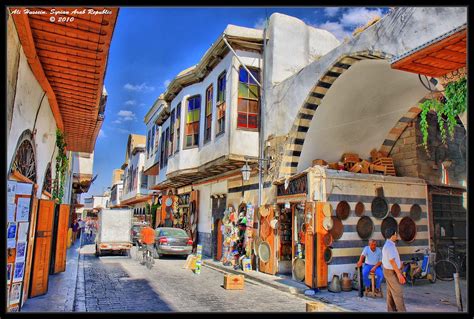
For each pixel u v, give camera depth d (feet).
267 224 38.34
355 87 33.50
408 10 22.90
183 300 26.16
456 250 36.09
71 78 24.09
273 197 38.14
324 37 46.03
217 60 48.14
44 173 28.25
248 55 44.19
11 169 17.20
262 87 42.19
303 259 32.78
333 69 31.27
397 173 39.34
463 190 38.37
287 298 27.55
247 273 38.27
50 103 27.63
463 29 15.28
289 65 42.24
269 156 39.55
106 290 29.50
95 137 44.98
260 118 42.91
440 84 19.76
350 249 31.55
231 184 49.42
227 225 47.21
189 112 55.31
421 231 34.94
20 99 18.31
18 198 19.79
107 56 21.76
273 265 36.86
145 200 114.01
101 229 57.00
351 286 29.55
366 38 26.91
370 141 40.11
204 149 49.57
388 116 37.29
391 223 33.73
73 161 69.97
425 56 17.31
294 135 36.40
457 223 37.35
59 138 36.14
